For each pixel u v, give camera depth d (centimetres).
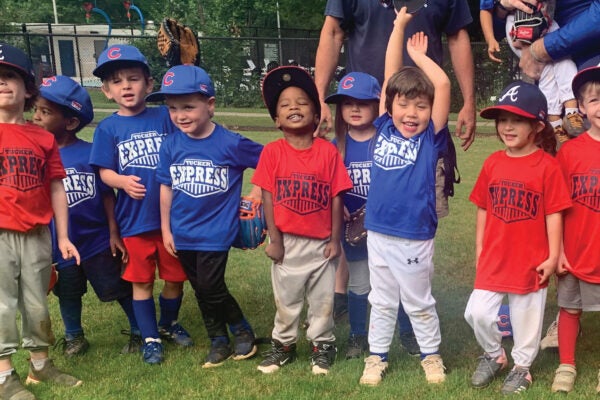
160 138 373
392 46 361
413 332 371
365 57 401
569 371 321
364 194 365
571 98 373
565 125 372
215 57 1973
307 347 382
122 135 368
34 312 327
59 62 2789
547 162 310
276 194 340
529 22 382
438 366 333
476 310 317
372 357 338
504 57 1681
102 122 375
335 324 420
